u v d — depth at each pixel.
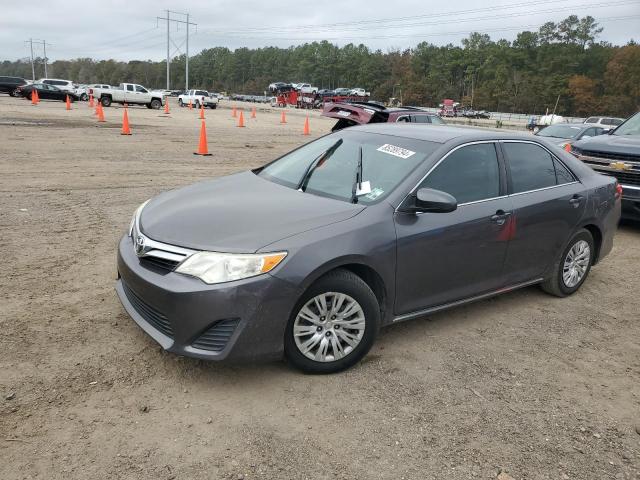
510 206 4.56
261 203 3.95
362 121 12.80
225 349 3.31
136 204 8.22
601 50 120.31
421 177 4.09
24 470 2.66
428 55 145.75
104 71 194.62
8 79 46.94
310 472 2.80
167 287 3.32
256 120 37.22
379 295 3.89
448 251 4.13
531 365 4.04
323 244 3.48
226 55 190.00
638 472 2.98
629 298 5.55
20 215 7.13
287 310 3.38
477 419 3.33
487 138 4.66
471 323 4.69
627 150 7.82
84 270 5.26
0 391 3.24
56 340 3.87
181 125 26.38
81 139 16.75
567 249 5.23
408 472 2.85
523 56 124.81
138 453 2.84
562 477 2.90
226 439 3.00
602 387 3.82
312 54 165.50
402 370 3.82
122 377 3.49
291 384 3.55
